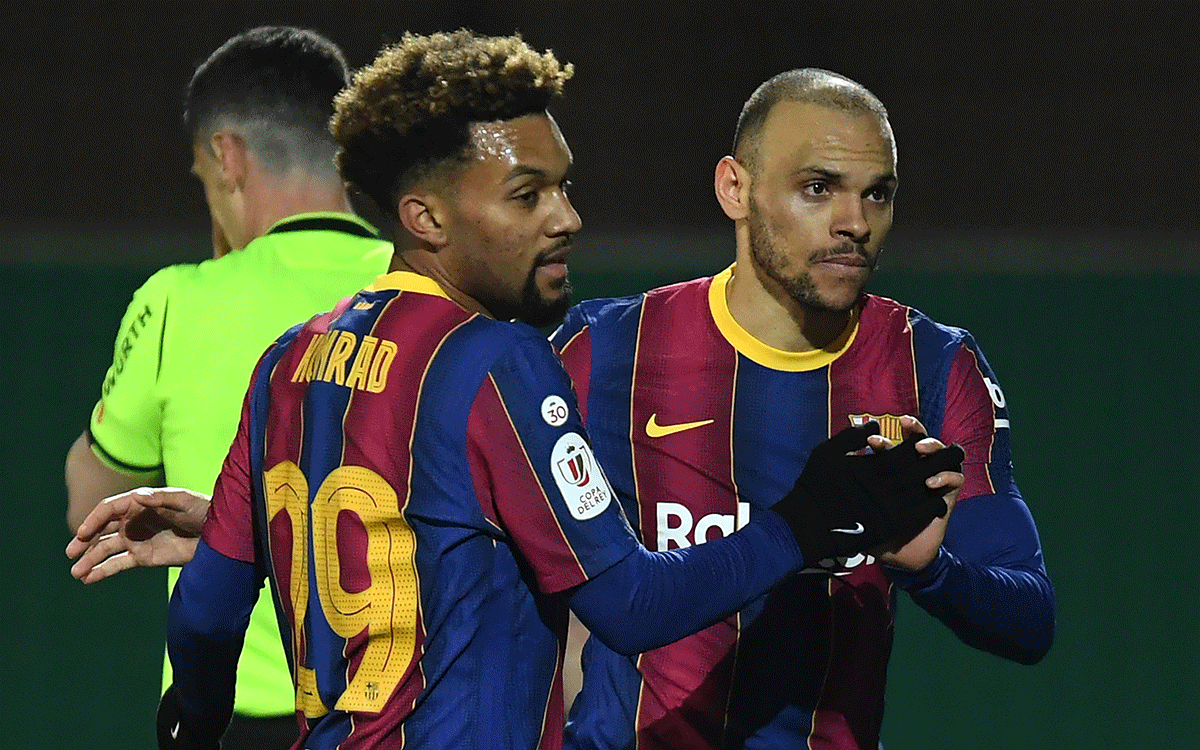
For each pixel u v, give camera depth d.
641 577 6.57
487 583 6.61
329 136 10.25
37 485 22.66
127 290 28.44
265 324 9.73
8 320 27.05
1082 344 26.30
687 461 8.66
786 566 6.81
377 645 6.61
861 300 8.74
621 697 8.72
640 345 8.81
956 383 8.55
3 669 19.48
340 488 6.68
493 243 6.72
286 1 42.38
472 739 6.54
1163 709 19.30
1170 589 21.05
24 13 42.19
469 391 6.55
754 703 8.50
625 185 42.69
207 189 10.55
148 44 42.38
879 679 8.57
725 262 37.97
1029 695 19.47
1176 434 23.98
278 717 9.66
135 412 9.78
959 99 42.72
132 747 18.30
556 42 42.91
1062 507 22.62
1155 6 42.25
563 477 6.55
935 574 7.45
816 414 8.58
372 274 10.05
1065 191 42.47
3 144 42.25
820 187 8.00
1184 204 42.22
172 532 8.59
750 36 42.91
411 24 42.38
